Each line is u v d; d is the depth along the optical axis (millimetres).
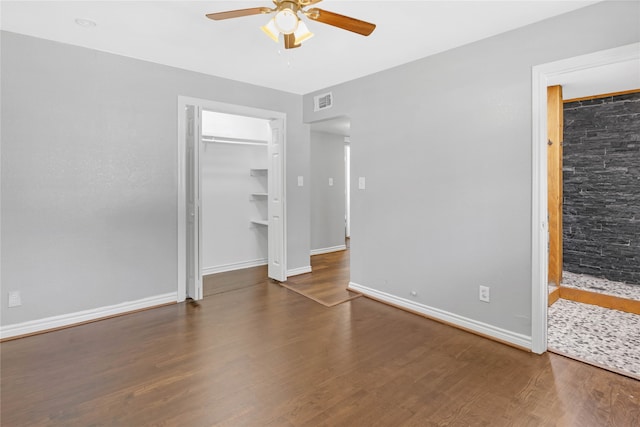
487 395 2020
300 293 3953
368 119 3766
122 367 2334
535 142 2500
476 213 2873
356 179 3934
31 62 2805
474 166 2873
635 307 3334
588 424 1767
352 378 2205
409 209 3391
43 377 2205
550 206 3805
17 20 2533
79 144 3043
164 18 2496
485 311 2842
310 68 3551
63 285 3004
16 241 2791
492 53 2729
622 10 2115
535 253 2525
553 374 2244
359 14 2389
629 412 1856
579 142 4184
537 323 2525
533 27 2500
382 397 2006
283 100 4430
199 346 2646
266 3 2275
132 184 3336
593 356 2488
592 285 3844
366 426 1764
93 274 3148
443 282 3131
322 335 2854
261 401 1969
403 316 3281
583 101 4133
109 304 3240
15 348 2604
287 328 2994
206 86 3756
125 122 3273
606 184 4023
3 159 2723
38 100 2844
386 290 3650
